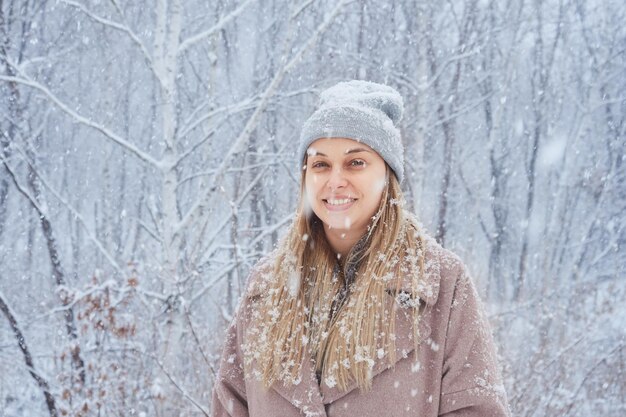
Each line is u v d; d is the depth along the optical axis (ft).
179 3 20.17
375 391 5.45
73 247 37.47
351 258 6.01
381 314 5.56
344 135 5.76
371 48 34.60
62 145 40.42
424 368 5.49
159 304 18.66
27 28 34.35
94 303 17.11
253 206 31.40
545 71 48.98
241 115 29.50
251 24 36.42
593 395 20.12
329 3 30.25
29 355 18.79
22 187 21.40
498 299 40.57
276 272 6.36
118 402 16.42
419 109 29.81
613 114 51.16
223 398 6.58
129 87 40.29
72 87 39.45
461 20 38.06
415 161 29.09
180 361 18.89
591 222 44.14
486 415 5.32
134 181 43.73
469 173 43.80
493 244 45.24
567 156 51.42
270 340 6.03
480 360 5.45
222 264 22.13
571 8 48.60
